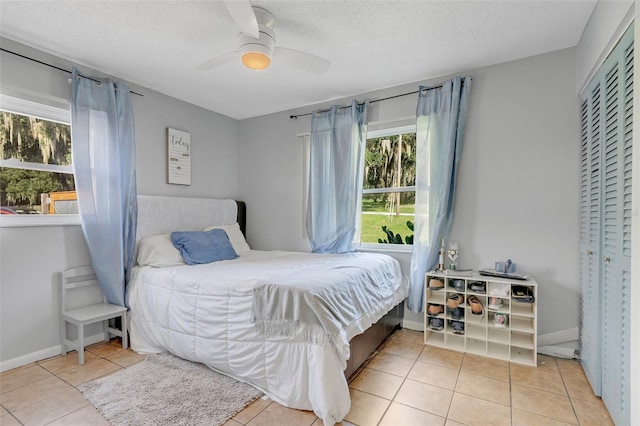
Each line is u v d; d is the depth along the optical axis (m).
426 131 2.87
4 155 2.26
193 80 2.93
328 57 2.51
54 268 2.44
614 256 1.64
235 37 2.21
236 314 1.95
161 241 2.82
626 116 1.48
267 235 3.94
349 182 3.24
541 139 2.48
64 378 2.08
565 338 2.40
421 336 2.84
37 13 1.92
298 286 1.80
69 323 2.53
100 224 2.54
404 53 2.45
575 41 2.29
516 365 2.29
